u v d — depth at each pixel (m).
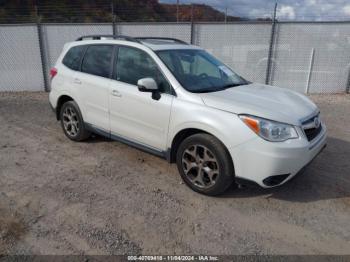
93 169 4.42
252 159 3.25
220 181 3.48
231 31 10.20
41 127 6.45
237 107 3.37
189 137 3.67
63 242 2.87
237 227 3.15
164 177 4.21
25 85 10.81
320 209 3.51
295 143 3.25
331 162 4.76
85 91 4.90
